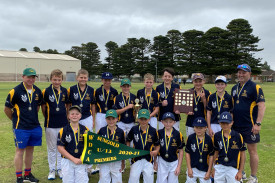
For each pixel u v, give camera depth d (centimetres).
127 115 549
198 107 546
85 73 527
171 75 567
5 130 878
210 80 6838
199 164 441
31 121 470
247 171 530
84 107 528
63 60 8075
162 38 7631
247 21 6431
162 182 464
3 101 1695
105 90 563
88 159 433
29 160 484
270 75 9688
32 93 476
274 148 683
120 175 462
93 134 444
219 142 430
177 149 464
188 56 7244
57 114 500
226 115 428
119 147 457
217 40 6494
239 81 477
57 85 505
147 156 462
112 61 9281
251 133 459
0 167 543
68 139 433
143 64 8375
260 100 446
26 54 7750
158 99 558
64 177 431
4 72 6975
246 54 6094
